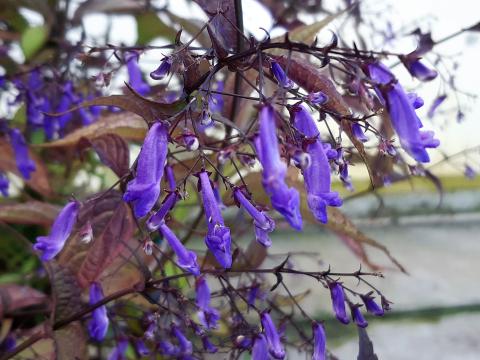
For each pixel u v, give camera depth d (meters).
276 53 0.12
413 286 0.32
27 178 0.18
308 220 0.16
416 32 0.15
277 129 0.10
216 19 0.12
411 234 0.44
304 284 0.30
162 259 0.16
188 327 0.14
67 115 0.18
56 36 0.22
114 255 0.13
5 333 0.18
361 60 0.09
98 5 0.22
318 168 0.09
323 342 0.12
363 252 0.20
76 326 0.13
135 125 0.14
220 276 0.13
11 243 0.21
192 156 0.16
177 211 0.20
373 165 0.17
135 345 0.16
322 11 0.23
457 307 0.30
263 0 0.21
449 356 0.25
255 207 0.10
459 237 0.43
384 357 0.25
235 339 0.13
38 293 0.17
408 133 0.09
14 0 0.22
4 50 0.22
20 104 0.19
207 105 0.10
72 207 0.12
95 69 0.19
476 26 0.16
